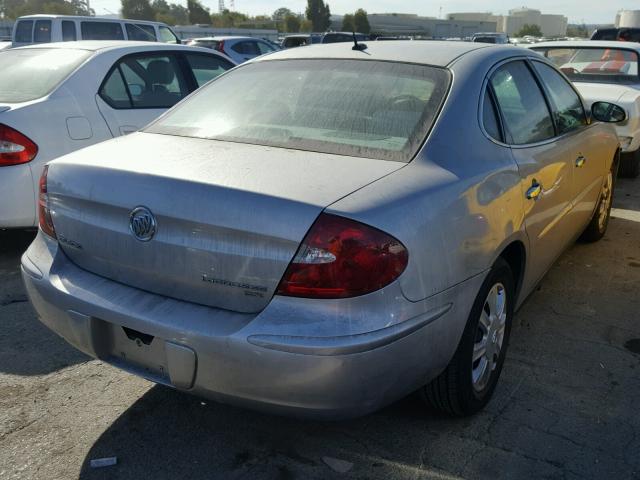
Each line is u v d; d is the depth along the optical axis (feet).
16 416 9.36
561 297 13.88
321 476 8.16
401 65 9.79
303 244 6.80
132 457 8.53
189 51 19.75
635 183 25.32
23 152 14.61
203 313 7.27
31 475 8.14
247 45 57.77
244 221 6.98
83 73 16.43
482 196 8.50
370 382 7.01
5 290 13.93
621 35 52.80
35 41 46.83
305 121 9.08
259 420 9.34
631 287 14.48
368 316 6.86
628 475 8.18
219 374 7.13
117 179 7.89
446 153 8.41
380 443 8.80
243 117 9.55
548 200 10.89
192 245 7.32
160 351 7.59
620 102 23.45
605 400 9.89
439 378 8.63
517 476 8.14
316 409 7.04
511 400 9.85
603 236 17.90
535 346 11.62
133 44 18.35
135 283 7.92
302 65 10.45
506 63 10.69
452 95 9.03
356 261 6.78
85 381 10.34
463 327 8.20
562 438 8.91
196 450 8.68
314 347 6.70
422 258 7.30
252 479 8.13
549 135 11.57
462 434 8.99
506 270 9.51
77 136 15.72
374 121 8.81
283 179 7.39
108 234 8.01
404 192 7.45
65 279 8.34
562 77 13.38
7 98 15.96
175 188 7.41
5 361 10.91
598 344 11.75
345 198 7.07
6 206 14.57
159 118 10.47
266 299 7.00
